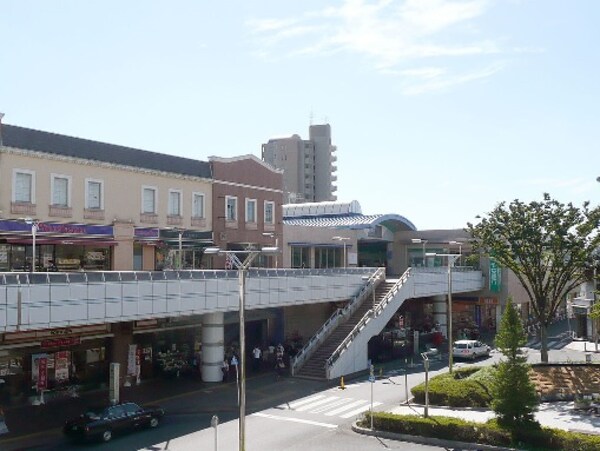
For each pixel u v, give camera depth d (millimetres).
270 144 137000
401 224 72812
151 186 43219
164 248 43844
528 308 72188
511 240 40125
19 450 24953
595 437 24359
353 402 33688
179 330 41562
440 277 56219
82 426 25797
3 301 25234
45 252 37062
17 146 35250
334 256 62594
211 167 47938
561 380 36188
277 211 54094
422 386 33844
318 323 53656
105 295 29391
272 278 40438
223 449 25047
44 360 33000
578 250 38594
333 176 137750
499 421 26344
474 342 47969
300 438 27078
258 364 42406
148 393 35281
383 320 46375
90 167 39312
